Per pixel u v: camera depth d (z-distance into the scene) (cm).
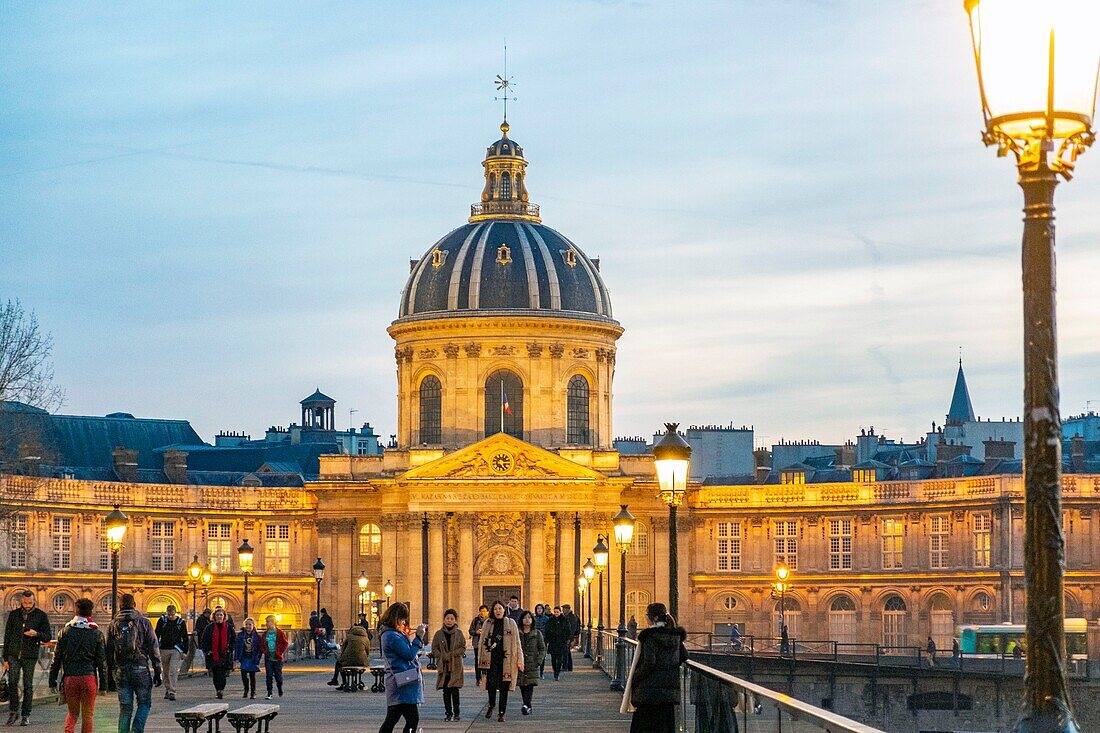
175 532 8262
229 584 8288
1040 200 1080
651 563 8194
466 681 4256
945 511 7931
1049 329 1084
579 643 6397
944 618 7919
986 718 5834
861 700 5938
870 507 8144
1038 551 1088
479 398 8306
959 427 10162
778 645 8219
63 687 2167
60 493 7944
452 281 8362
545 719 2819
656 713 1962
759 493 8344
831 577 8169
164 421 10819
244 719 2180
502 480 7912
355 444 12756
